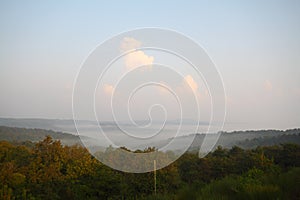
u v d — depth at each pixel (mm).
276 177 9328
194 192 8750
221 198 7668
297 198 7359
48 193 10609
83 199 10609
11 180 10875
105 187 10727
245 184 8242
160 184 10195
